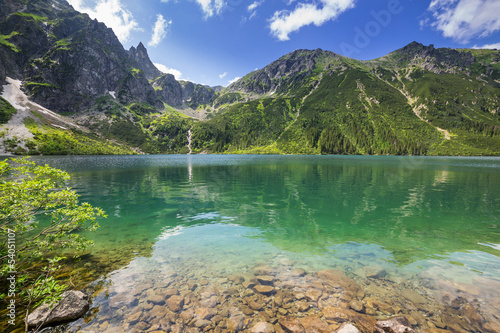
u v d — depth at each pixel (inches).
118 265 424.2
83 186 1378.0
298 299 326.0
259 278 383.2
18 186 339.0
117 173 2133.4
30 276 366.6
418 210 857.5
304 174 2096.5
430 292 342.0
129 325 270.1
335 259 458.0
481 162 4082.2
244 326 273.6
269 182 1588.3
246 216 773.3
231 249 506.9
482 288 350.3
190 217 759.1
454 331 265.0
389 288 353.7
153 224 684.7
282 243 543.5
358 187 1375.5
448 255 475.5
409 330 245.1
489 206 923.4
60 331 257.8
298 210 853.2
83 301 301.6
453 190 1275.8
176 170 2475.4
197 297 328.2
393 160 4729.3
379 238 576.7
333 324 276.5
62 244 401.7
